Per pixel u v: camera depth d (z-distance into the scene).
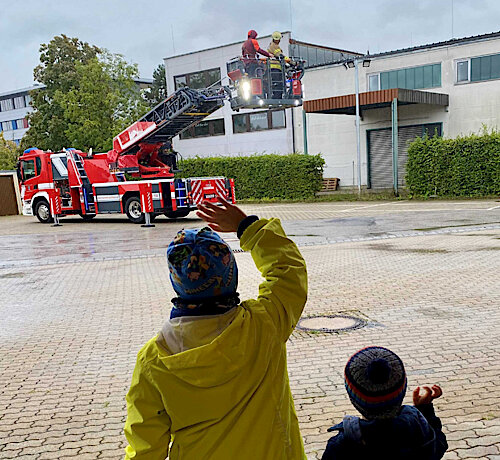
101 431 3.78
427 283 7.72
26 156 22.52
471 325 5.65
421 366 4.57
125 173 20.14
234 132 35.59
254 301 1.66
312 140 32.22
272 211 20.94
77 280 9.67
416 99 25.34
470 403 3.81
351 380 1.57
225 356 1.44
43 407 4.23
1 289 9.20
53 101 36.94
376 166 30.23
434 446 1.63
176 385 1.45
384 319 6.05
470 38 26.02
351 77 29.80
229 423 1.49
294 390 4.23
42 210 22.48
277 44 18.55
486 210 17.22
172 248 1.52
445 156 22.94
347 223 15.75
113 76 35.81
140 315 6.98
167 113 19.00
